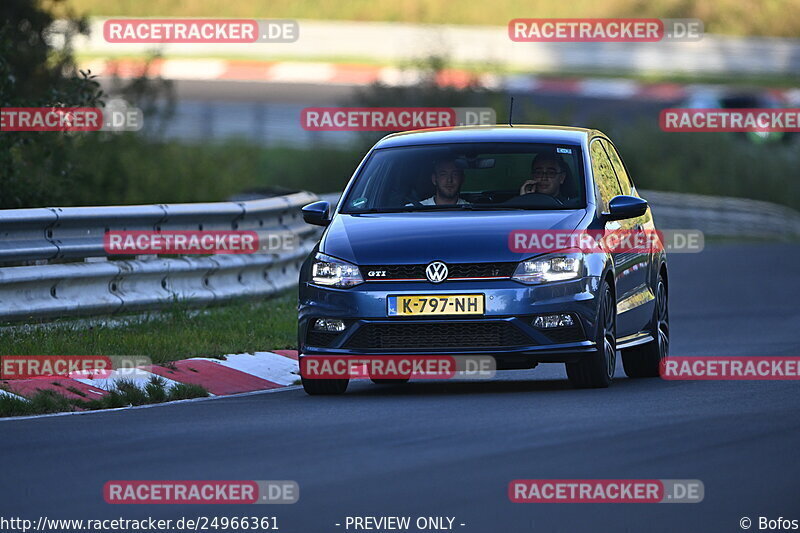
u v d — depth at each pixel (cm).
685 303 6744
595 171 3909
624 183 4278
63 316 4450
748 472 2417
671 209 12619
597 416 3072
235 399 3612
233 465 2534
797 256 10019
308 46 16888
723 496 2242
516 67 17688
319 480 2384
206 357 4112
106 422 3147
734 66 18888
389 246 3600
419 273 3547
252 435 2894
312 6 18538
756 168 15300
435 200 3844
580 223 3662
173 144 8319
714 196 14800
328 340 3603
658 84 17600
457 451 2638
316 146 11238
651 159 14688
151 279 4881
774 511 2136
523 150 3916
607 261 3672
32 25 7300
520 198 3797
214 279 5234
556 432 2842
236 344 4347
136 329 4469
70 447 2781
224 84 14988
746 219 13662
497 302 3506
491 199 3816
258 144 11038
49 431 3011
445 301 3516
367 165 3991
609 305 3712
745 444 2683
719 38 18875
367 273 3578
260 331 4634
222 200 7944
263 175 10550
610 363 3703
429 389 3781
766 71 19050
